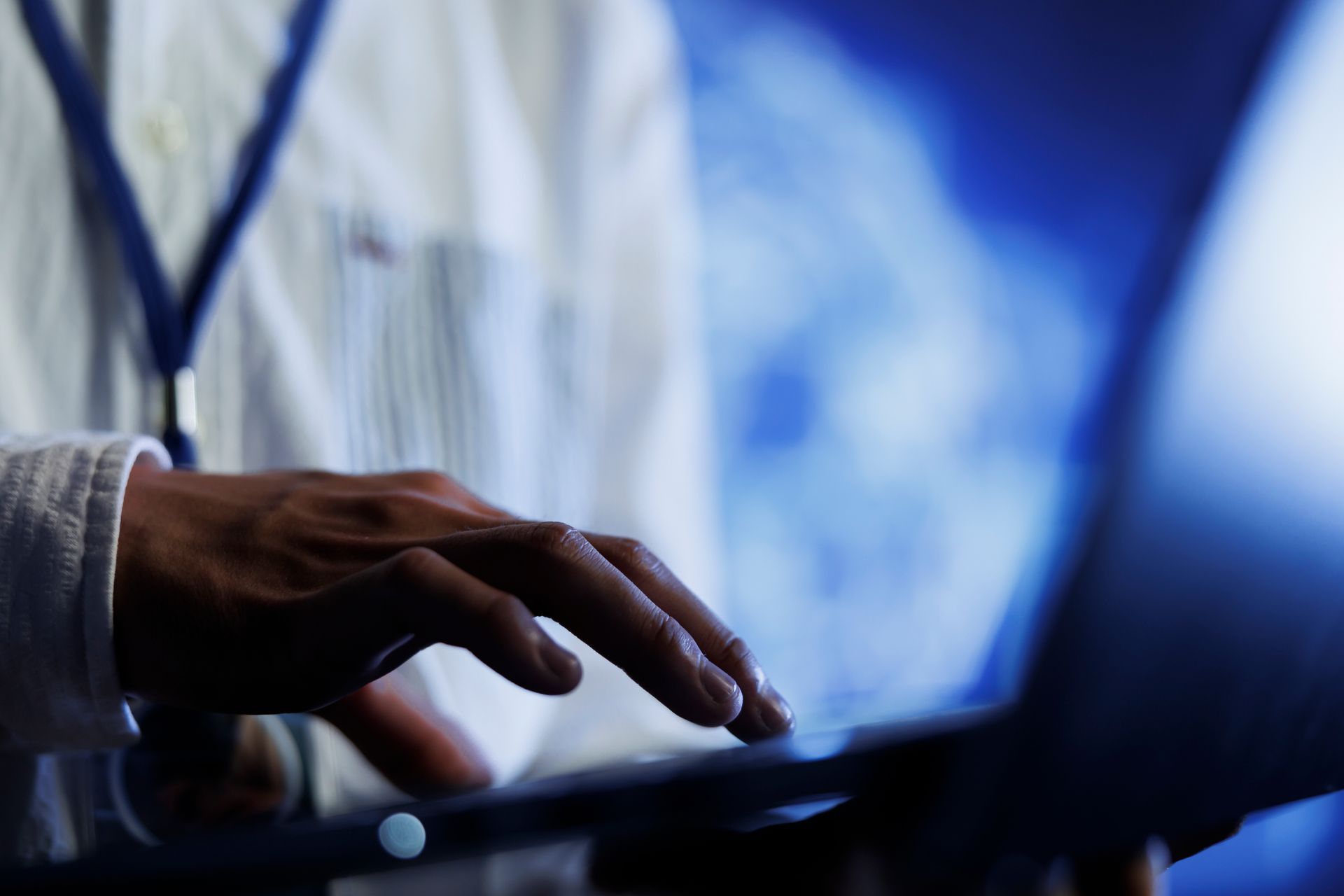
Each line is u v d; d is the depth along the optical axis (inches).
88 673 12.5
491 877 7.8
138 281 24.5
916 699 10.0
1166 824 8.0
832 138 85.1
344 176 29.0
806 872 7.7
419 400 29.1
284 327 27.1
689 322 36.8
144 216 24.9
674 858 7.9
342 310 28.2
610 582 10.4
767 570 83.0
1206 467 9.0
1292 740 8.4
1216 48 79.6
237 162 27.2
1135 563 8.7
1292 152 10.3
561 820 8.3
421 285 30.1
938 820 7.9
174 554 12.7
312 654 11.1
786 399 84.4
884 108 85.6
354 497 13.3
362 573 10.7
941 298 86.4
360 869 7.9
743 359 83.9
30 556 12.6
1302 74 10.7
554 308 33.6
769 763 8.5
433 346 29.7
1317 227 9.9
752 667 10.4
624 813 8.3
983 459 86.4
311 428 26.8
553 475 32.4
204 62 27.1
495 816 8.3
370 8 30.5
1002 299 87.3
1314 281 9.7
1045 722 8.3
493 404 30.0
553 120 34.7
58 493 13.0
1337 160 10.2
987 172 87.3
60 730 13.2
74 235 24.8
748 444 83.7
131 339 25.0
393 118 30.6
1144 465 9.0
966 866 7.7
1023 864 7.7
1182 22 80.4
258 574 12.1
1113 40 82.4
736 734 10.2
